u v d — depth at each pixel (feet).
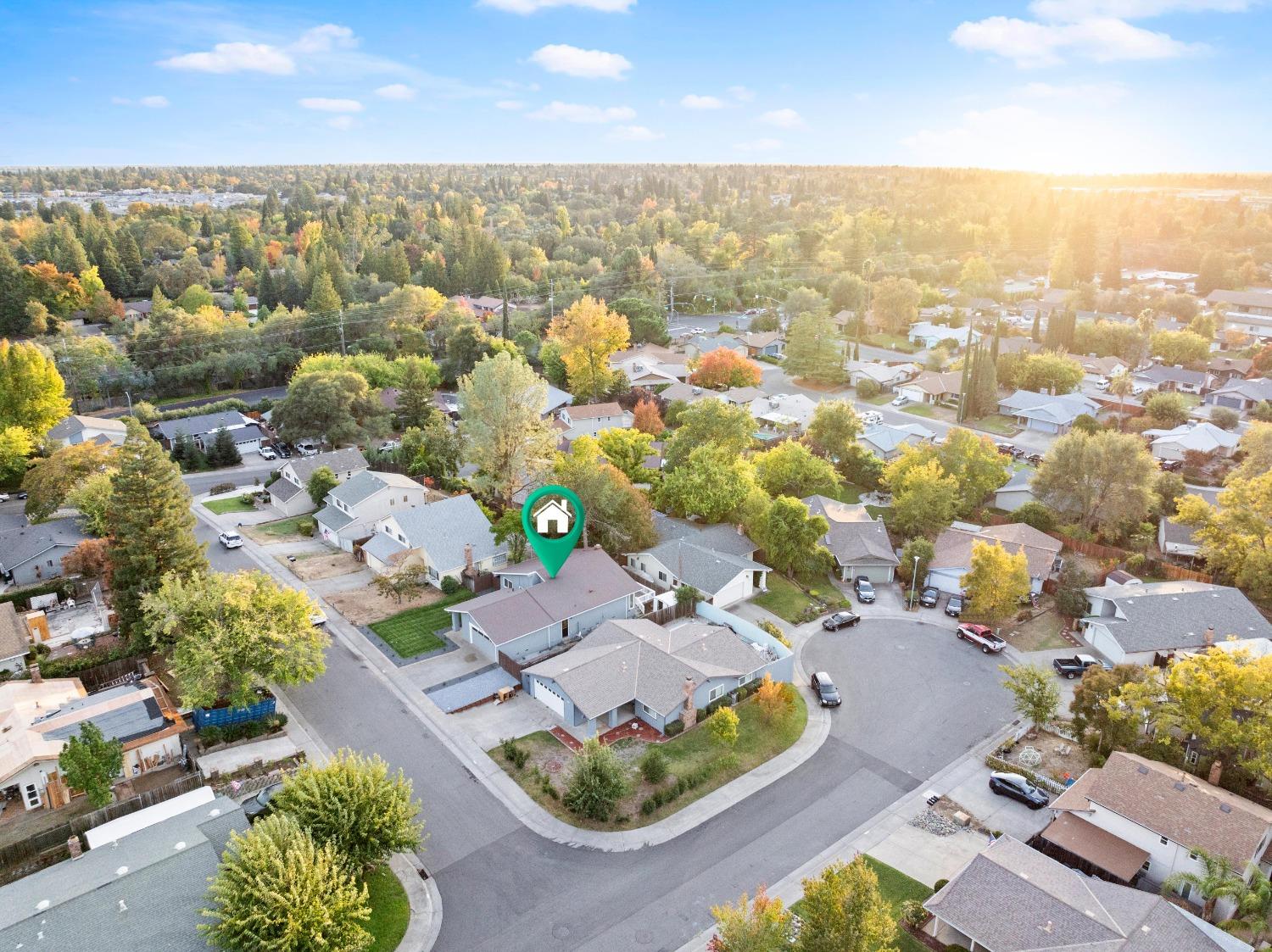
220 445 309.01
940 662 177.88
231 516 257.14
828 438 289.12
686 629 173.78
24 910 96.02
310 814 106.83
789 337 433.89
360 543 229.04
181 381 397.60
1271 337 494.59
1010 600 188.44
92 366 376.68
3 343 296.92
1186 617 182.29
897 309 529.04
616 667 155.94
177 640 152.25
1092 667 146.41
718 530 226.38
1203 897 108.78
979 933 99.55
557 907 110.42
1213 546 210.79
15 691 148.25
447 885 114.01
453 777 135.85
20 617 172.45
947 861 120.16
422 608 194.70
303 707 154.10
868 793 135.54
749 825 127.44
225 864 96.07
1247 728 127.24
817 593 207.31
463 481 274.36
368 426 328.29
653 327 501.97
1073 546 232.73
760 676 165.78
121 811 121.39
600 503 212.84
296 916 90.79
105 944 90.02
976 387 366.22
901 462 255.70
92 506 216.13
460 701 156.87
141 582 165.68
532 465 240.12
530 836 123.75
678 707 150.41
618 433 269.64
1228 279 642.22
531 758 140.97
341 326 433.48
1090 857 116.98
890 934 91.25
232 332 425.69
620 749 144.36
